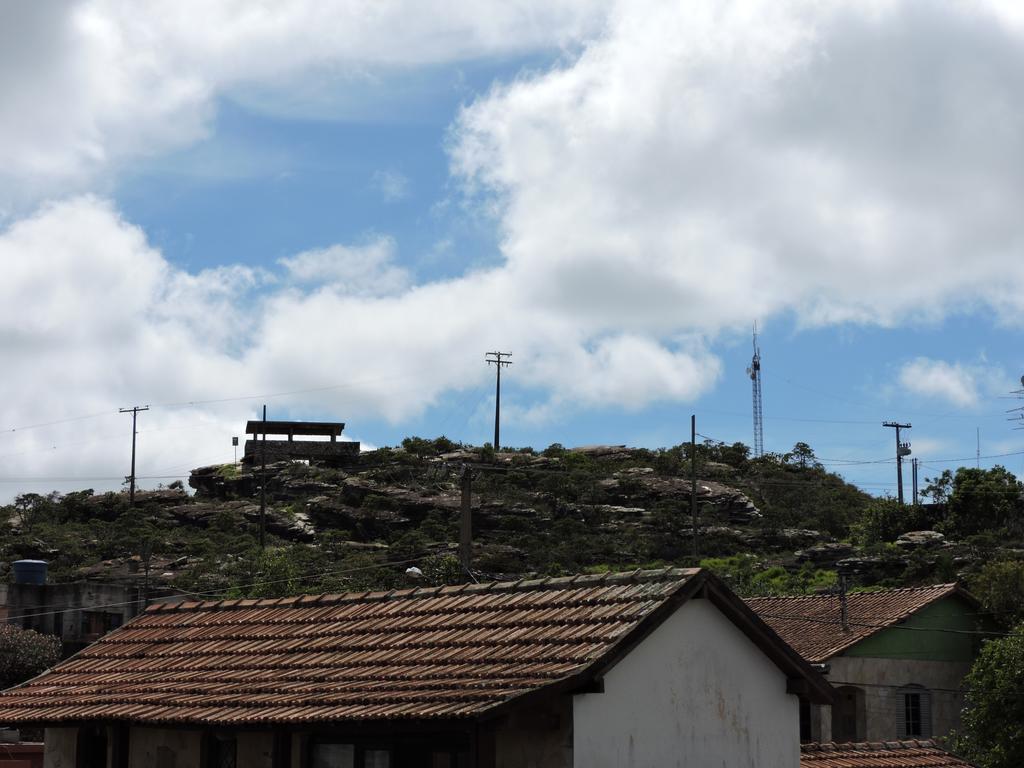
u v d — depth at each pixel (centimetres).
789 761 1716
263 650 1991
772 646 1700
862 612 3809
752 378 10294
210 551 7700
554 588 1858
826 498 9100
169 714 1759
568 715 1502
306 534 8469
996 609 3831
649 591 1661
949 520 7156
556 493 8725
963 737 3306
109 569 7131
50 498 9312
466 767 1541
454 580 6172
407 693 1577
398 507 8500
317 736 1675
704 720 1636
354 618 2033
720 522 8306
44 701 2008
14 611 5288
